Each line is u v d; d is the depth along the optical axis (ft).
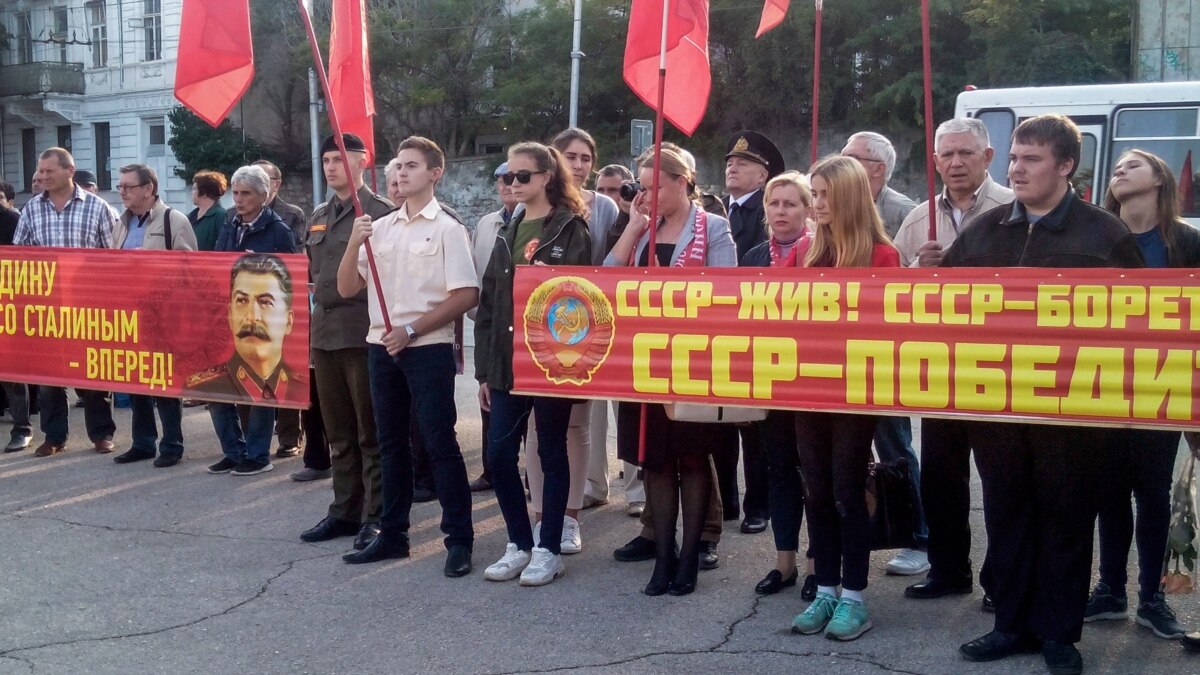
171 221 26.04
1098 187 42.06
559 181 17.22
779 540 16.46
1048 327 13.64
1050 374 13.65
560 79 100.73
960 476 15.87
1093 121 42.06
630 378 16.16
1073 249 13.52
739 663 13.84
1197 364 13.07
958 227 17.62
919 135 85.76
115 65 119.14
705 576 17.35
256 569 17.79
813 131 18.72
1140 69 69.36
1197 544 14.43
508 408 17.06
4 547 18.99
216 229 29.63
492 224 21.47
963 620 15.24
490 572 17.07
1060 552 13.23
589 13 100.99
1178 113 40.93
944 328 14.20
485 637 14.80
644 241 16.98
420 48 109.19
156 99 116.67
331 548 18.94
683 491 16.53
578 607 15.93
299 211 29.55
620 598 16.31
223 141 111.75
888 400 14.52
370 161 19.95
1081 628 13.34
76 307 23.29
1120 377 13.37
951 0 82.79
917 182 85.76
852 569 14.69
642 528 18.67
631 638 14.71
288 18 114.42
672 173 16.74
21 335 24.03
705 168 94.38
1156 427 13.24
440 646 14.51
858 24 89.20
